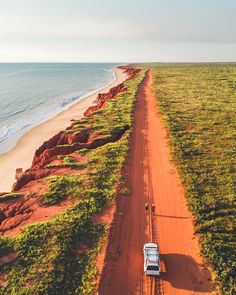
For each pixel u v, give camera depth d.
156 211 25.94
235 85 88.50
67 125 69.69
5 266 20.27
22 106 97.44
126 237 22.95
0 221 26.08
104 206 26.12
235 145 38.56
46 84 167.75
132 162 34.78
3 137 62.84
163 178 31.27
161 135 43.50
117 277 19.53
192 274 19.70
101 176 30.84
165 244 22.27
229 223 23.92
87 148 39.69
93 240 22.28
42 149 43.94
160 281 19.25
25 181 32.84
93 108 75.44
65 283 18.86
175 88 83.38
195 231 23.25
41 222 24.03
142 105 62.34
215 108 57.09
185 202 26.92
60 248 21.23
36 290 18.36
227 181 29.91
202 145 38.78
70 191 28.34
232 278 19.17
